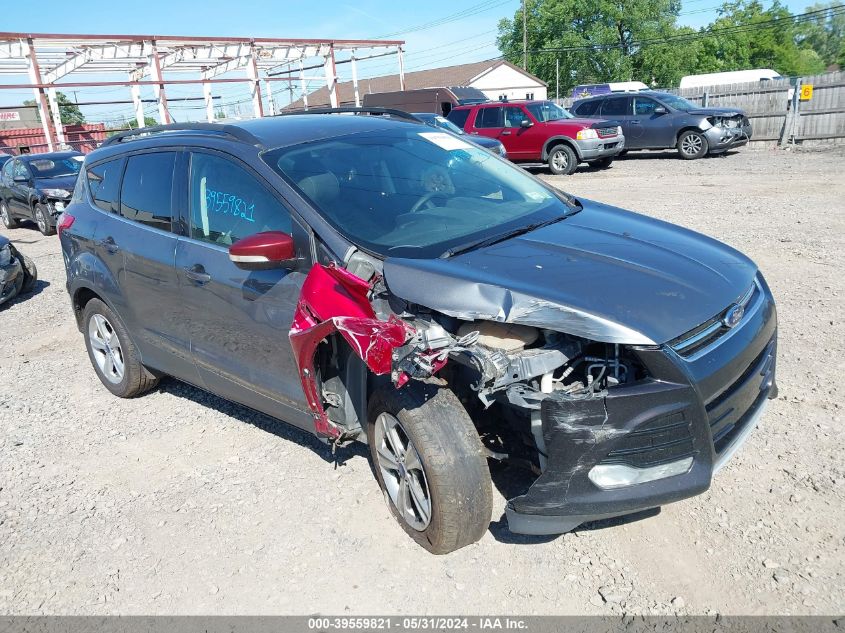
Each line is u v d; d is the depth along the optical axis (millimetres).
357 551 3393
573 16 59781
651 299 2922
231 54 26281
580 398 2754
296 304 3555
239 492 3977
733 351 2990
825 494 3467
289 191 3686
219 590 3221
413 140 4441
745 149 19969
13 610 3211
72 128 30297
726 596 2912
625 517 3453
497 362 2783
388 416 3271
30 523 3871
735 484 3605
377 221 3617
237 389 4191
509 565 3209
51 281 10031
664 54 57719
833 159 16047
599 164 18453
